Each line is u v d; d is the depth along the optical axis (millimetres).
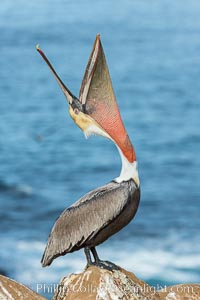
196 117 76125
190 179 51750
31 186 49312
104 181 53781
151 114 77750
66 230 12070
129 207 11961
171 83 96312
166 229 36062
